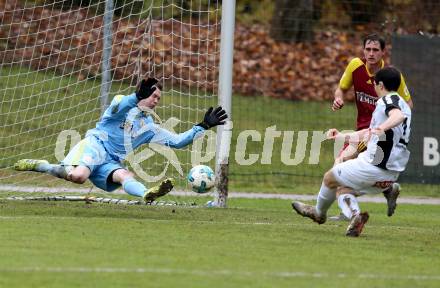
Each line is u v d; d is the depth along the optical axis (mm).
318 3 85938
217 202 42750
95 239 28812
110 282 22141
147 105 36219
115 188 36250
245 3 89125
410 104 37844
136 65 50188
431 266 26438
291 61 82188
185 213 38312
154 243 28453
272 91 78438
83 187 46906
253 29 85875
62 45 56656
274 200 48719
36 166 36375
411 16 80125
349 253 28188
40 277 22453
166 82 67312
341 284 22953
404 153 31453
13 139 52125
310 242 30266
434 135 57125
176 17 71062
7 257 24953
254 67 80875
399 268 25812
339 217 38812
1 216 34281
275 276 23656
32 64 61031
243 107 73125
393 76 31578
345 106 77062
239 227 33781
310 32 84000
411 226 37969
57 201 41031
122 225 32625
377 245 30281
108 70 46281
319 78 81000
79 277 22594
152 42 49344
